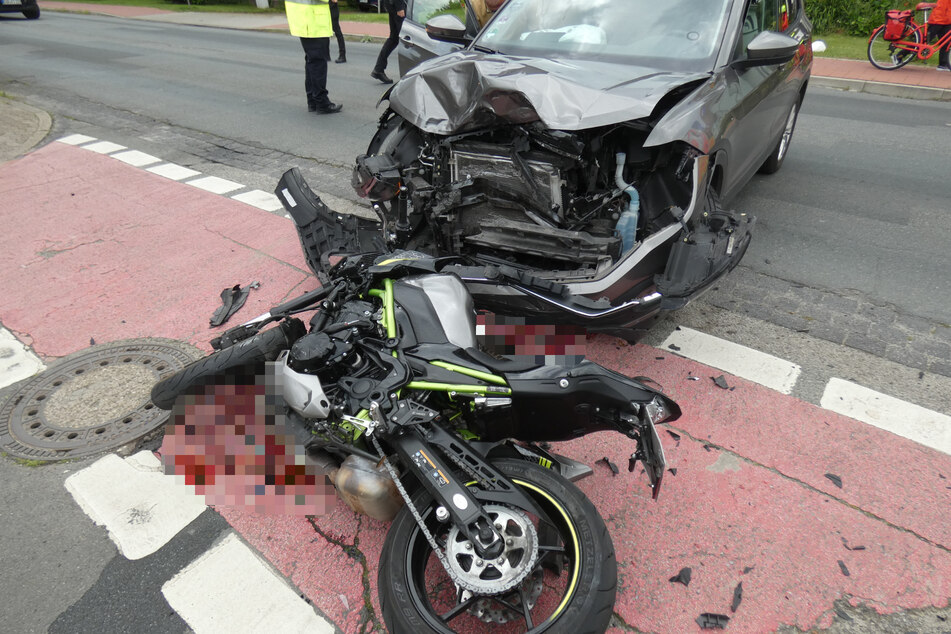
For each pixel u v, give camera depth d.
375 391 2.21
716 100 3.68
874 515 2.77
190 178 6.96
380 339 2.44
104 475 3.08
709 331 4.06
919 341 3.94
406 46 6.78
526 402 2.29
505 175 3.68
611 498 2.87
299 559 2.66
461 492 2.00
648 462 2.33
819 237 5.23
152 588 2.56
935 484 2.92
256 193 6.48
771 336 4.00
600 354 3.87
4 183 6.94
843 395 3.48
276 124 8.94
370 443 2.34
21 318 4.40
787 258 4.91
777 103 5.08
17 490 3.02
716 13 4.27
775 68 4.84
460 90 3.87
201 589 2.55
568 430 2.48
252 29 19.33
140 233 5.66
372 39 16.05
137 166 7.40
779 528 2.72
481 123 3.70
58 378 3.77
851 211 5.69
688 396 3.49
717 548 2.63
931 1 14.28
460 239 3.88
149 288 4.74
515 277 3.30
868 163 6.87
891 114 8.87
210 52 15.08
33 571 2.64
